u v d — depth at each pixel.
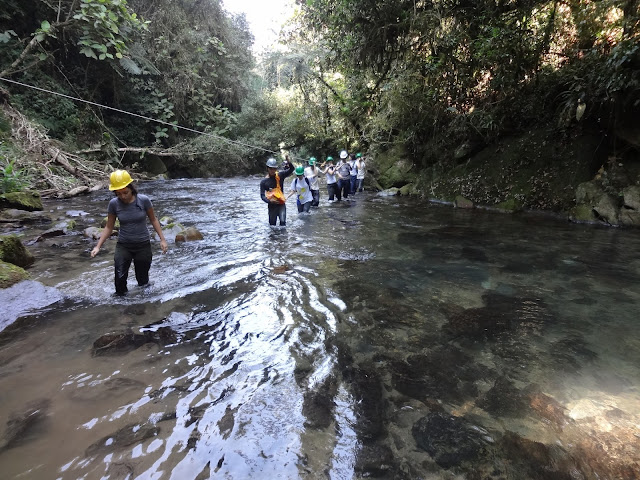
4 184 8.44
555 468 1.79
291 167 7.97
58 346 2.96
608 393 2.36
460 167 11.41
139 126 18.86
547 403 2.27
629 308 3.60
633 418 2.12
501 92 10.02
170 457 1.87
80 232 6.94
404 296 3.97
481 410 2.22
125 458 1.85
